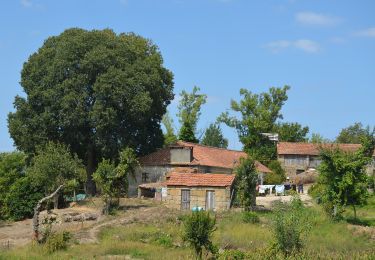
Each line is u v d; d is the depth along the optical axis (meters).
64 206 62.31
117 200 58.44
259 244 38.72
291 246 33.53
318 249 36.19
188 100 104.44
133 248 37.50
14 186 59.59
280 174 85.19
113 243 38.81
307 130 116.56
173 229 44.78
